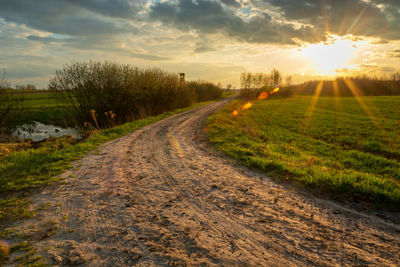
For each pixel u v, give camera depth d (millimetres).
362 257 3045
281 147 10664
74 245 3330
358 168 7875
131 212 4391
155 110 27219
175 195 5230
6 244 3348
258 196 5172
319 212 4395
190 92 43219
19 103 18844
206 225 3932
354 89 86188
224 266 2869
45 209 4484
